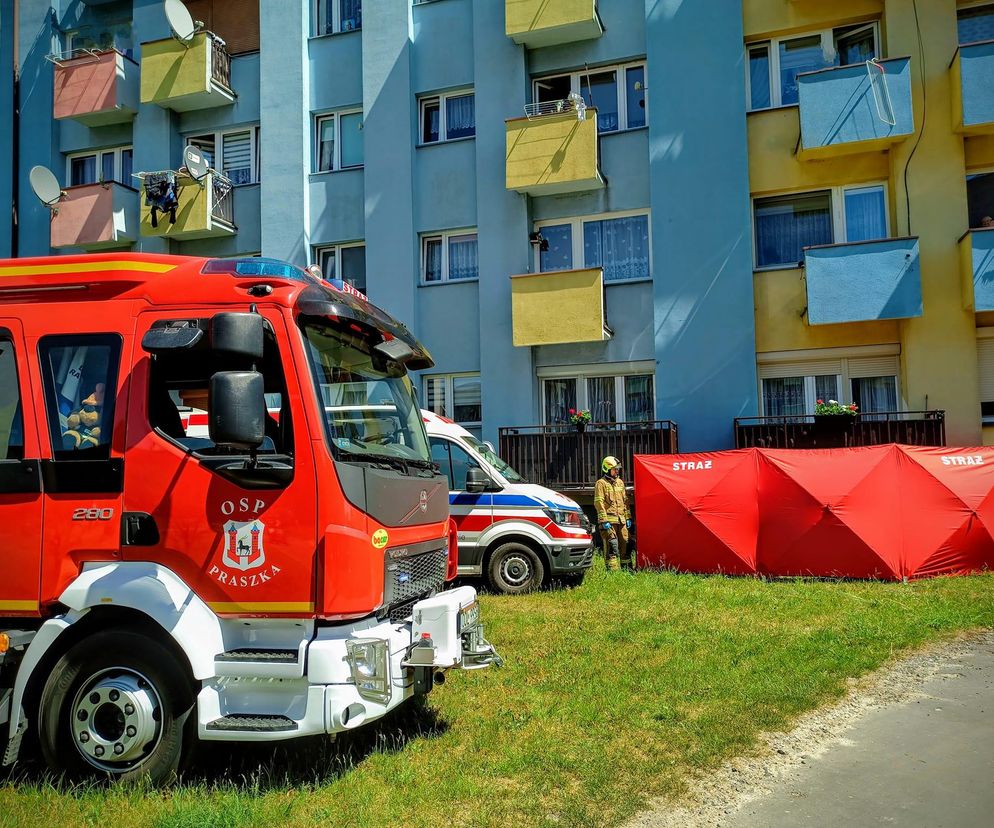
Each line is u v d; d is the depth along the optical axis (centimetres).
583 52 1698
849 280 1449
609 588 1083
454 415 1744
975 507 1108
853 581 1110
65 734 459
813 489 1138
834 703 602
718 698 606
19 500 476
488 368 1683
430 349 1744
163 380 482
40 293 502
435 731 550
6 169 2048
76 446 479
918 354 1456
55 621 460
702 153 1586
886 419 1429
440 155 1767
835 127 1480
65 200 1905
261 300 475
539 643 785
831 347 1526
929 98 1483
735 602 968
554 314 1595
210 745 493
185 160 1786
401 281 1755
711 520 1197
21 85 2077
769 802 436
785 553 1146
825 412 1418
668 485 1234
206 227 1833
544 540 1088
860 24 1573
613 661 714
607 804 432
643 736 532
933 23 1488
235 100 1941
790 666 682
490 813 420
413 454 572
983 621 834
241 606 449
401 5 1786
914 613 877
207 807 418
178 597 449
